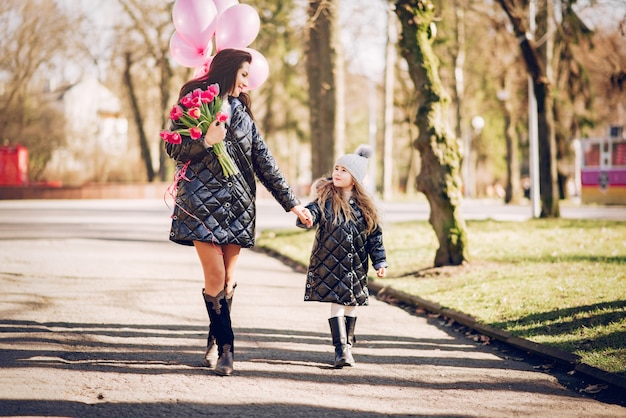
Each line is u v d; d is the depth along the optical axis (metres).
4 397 4.73
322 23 18.58
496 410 4.82
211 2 6.43
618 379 5.31
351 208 6.03
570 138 40.44
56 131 55.22
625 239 14.07
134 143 59.44
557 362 6.06
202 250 5.52
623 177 35.12
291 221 24.55
